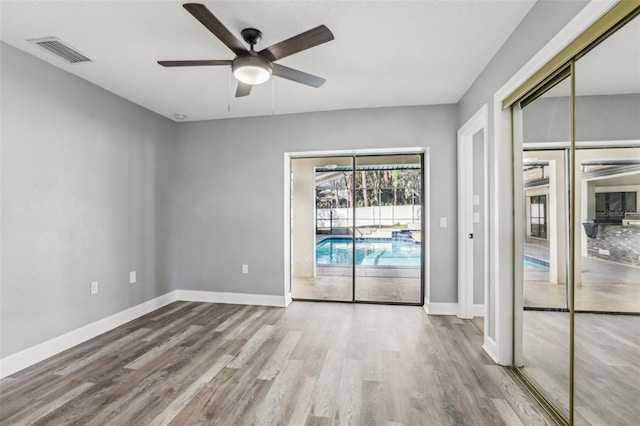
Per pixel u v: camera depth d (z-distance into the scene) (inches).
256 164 170.2
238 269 172.2
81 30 91.0
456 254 150.9
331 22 87.4
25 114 103.3
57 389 89.4
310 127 163.9
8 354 98.4
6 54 98.0
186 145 177.5
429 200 153.2
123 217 142.3
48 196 110.3
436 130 152.8
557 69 73.9
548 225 81.4
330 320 143.9
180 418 76.9
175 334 128.5
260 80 88.4
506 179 100.3
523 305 95.3
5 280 98.0
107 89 133.0
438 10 82.7
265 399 84.4
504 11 83.0
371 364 103.0
